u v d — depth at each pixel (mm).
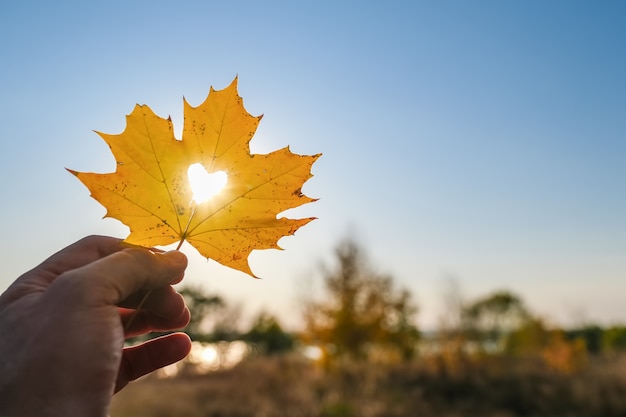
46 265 244
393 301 4234
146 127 247
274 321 6660
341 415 2711
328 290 4176
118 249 266
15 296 222
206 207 255
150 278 228
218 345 5660
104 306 203
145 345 306
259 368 4520
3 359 190
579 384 3174
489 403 3059
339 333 4000
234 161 256
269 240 261
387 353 4609
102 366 194
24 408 182
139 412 2770
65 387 187
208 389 3379
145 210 248
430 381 3756
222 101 254
